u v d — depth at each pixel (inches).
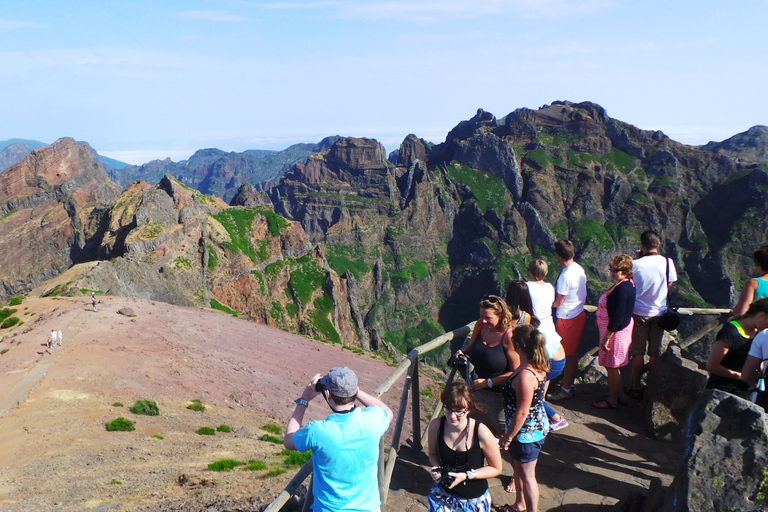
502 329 244.8
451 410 183.6
